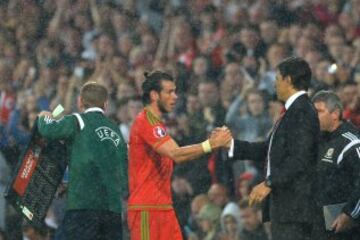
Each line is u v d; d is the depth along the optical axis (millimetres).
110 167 37781
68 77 73188
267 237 51594
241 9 66812
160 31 75125
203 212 53562
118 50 72312
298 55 60656
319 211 37312
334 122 37469
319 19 65562
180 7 72188
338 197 37125
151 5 75875
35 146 38312
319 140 35625
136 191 37562
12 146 57094
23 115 62625
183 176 55469
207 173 55438
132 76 68812
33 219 38469
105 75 69375
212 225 53344
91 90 38281
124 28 74250
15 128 59000
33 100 67750
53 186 38438
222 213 53156
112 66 69312
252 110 57469
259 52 63906
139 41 72562
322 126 37500
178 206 54938
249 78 61125
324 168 37344
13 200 38469
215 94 59812
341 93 52531
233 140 36906
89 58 73875
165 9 75562
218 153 55312
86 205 37500
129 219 37656
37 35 80938
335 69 53969
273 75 60375
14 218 52438
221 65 64375
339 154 37125
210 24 68562
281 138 35094
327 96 37562
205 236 53531
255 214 51750
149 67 69938
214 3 70312
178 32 69000
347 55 58469
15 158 56812
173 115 60750
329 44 59594
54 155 38406
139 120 37500
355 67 57188
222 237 52844
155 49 71125
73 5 79438
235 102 58531
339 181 37094
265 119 57188
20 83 76562
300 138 34719
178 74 64375
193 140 56719
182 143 56562
